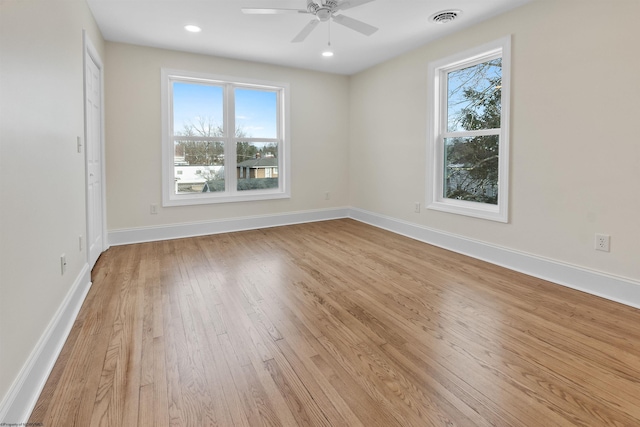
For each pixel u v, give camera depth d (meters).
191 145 4.57
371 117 5.16
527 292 2.65
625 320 2.18
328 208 5.68
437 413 1.38
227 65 4.58
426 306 2.40
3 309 1.23
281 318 2.22
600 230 2.56
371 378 1.61
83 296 2.50
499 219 3.29
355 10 3.14
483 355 1.80
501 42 3.18
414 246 4.04
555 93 2.79
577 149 2.67
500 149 3.26
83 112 2.75
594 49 2.52
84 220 2.70
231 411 1.39
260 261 3.45
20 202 1.41
